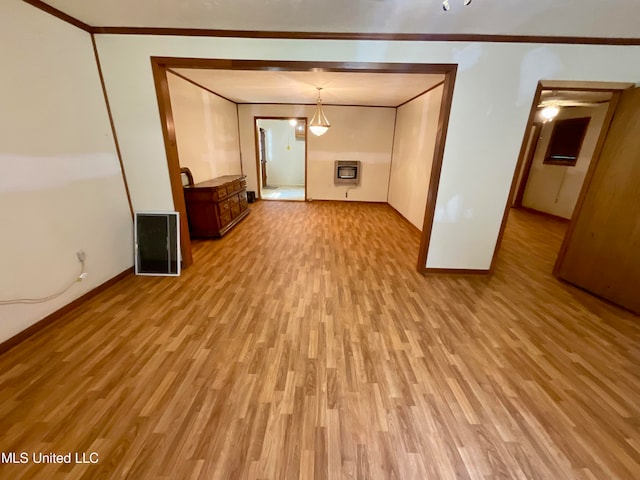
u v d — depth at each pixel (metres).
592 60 2.52
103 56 2.63
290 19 2.29
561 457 1.35
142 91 2.73
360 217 5.88
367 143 6.89
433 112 4.36
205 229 4.37
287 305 2.60
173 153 2.97
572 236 3.04
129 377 1.75
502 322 2.41
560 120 5.92
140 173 3.00
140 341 2.08
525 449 1.38
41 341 2.05
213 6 2.11
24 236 2.04
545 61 2.55
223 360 1.92
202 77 4.07
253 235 4.62
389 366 1.90
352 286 2.98
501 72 2.60
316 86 4.57
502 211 3.05
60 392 1.64
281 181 10.16
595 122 5.18
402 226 5.27
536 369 1.89
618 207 2.59
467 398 1.66
